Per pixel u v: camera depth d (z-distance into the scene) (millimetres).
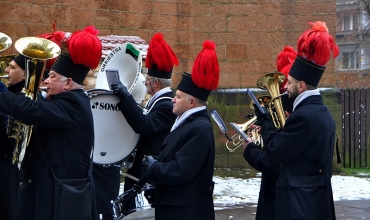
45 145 9703
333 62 27000
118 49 13914
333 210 10672
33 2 23000
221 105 26469
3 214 12023
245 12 26812
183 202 10109
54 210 9516
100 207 12805
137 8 25328
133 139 12219
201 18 26750
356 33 71625
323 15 26844
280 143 10242
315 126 10188
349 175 26656
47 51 9484
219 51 26844
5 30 22562
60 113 9555
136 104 11789
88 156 9984
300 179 10250
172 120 12156
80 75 10047
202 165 10203
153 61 12492
